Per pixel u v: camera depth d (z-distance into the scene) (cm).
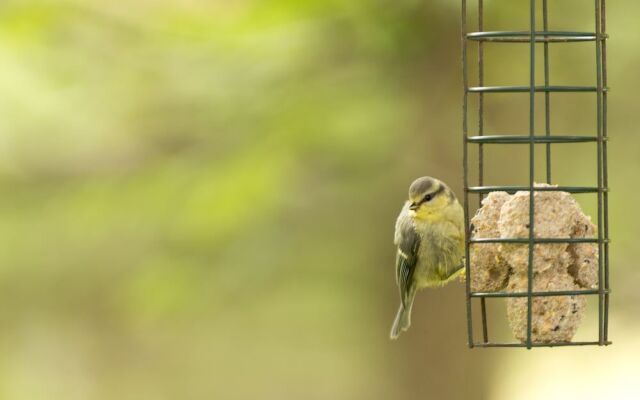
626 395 2086
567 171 1683
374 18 1512
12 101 1662
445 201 1191
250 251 1683
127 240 1753
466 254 961
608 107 1692
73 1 1586
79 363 2389
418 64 1556
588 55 1578
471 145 1608
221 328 2323
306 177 1655
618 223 1731
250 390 2555
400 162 1612
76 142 1702
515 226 946
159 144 1673
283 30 1550
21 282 1875
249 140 1565
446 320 1672
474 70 1565
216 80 1594
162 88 1619
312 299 1927
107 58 1628
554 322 945
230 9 1593
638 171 1717
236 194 1541
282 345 2428
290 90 1559
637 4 1556
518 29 1482
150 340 2447
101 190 1656
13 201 1714
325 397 2548
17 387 2338
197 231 1588
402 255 1226
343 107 1531
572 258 952
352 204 1706
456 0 1460
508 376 1767
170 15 1579
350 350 2391
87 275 1827
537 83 1595
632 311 1783
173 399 2528
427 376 1681
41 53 1623
